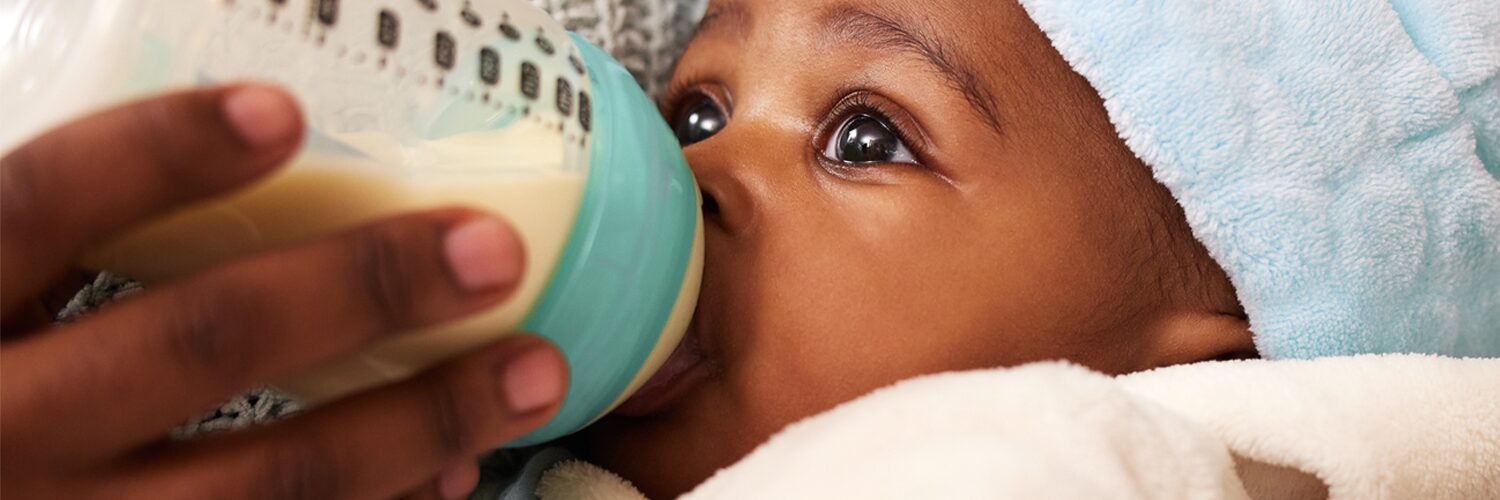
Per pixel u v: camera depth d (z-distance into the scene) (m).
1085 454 0.52
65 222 0.34
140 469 0.39
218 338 0.35
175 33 0.38
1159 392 0.63
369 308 0.37
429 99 0.44
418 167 0.43
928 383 0.57
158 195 0.34
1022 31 0.71
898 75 0.71
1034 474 0.50
